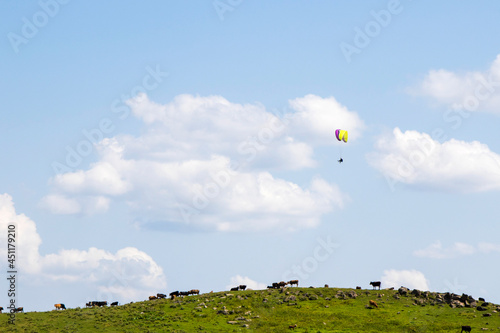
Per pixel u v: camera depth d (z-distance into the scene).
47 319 137.50
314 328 130.00
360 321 134.12
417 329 128.62
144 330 126.88
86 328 129.25
